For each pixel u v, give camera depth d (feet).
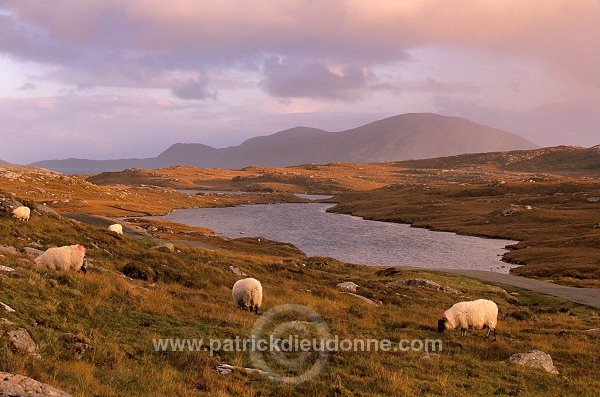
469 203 634.43
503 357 65.51
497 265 298.76
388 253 346.95
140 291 71.51
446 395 47.34
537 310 137.69
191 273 106.83
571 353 70.79
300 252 301.84
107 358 42.19
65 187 622.95
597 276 225.97
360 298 117.39
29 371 33.81
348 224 543.80
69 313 50.03
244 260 143.33
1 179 570.46
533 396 50.29
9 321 41.14
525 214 498.28
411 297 131.34
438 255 338.95
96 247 111.65
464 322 75.25
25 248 90.79
